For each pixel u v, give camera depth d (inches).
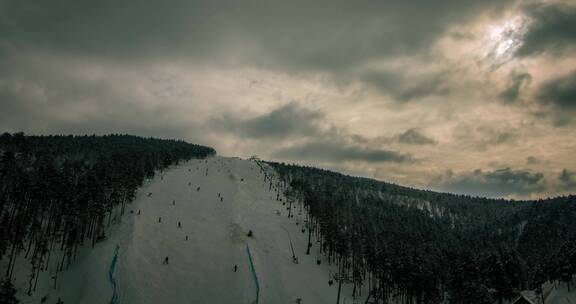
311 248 4040.4
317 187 7209.6
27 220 3002.0
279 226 4375.0
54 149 5831.7
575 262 3430.1
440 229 6195.9
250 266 3157.0
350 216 5487.2
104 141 7810.0
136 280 2719.0
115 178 3786.9
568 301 3203.7
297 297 2896.2
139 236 3339.1
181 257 3161.9
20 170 3339.1
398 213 6574.8
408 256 3400.6
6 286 2124.8
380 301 3358.8
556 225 6688.0
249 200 5088.6
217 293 2738.7
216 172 6505.9
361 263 3688.5
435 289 3245.6
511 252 4092.0
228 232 3762.3
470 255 3624.5
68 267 2906.0
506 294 3235.7
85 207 3233.3
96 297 2485.2
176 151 7396.7
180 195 4717.0
